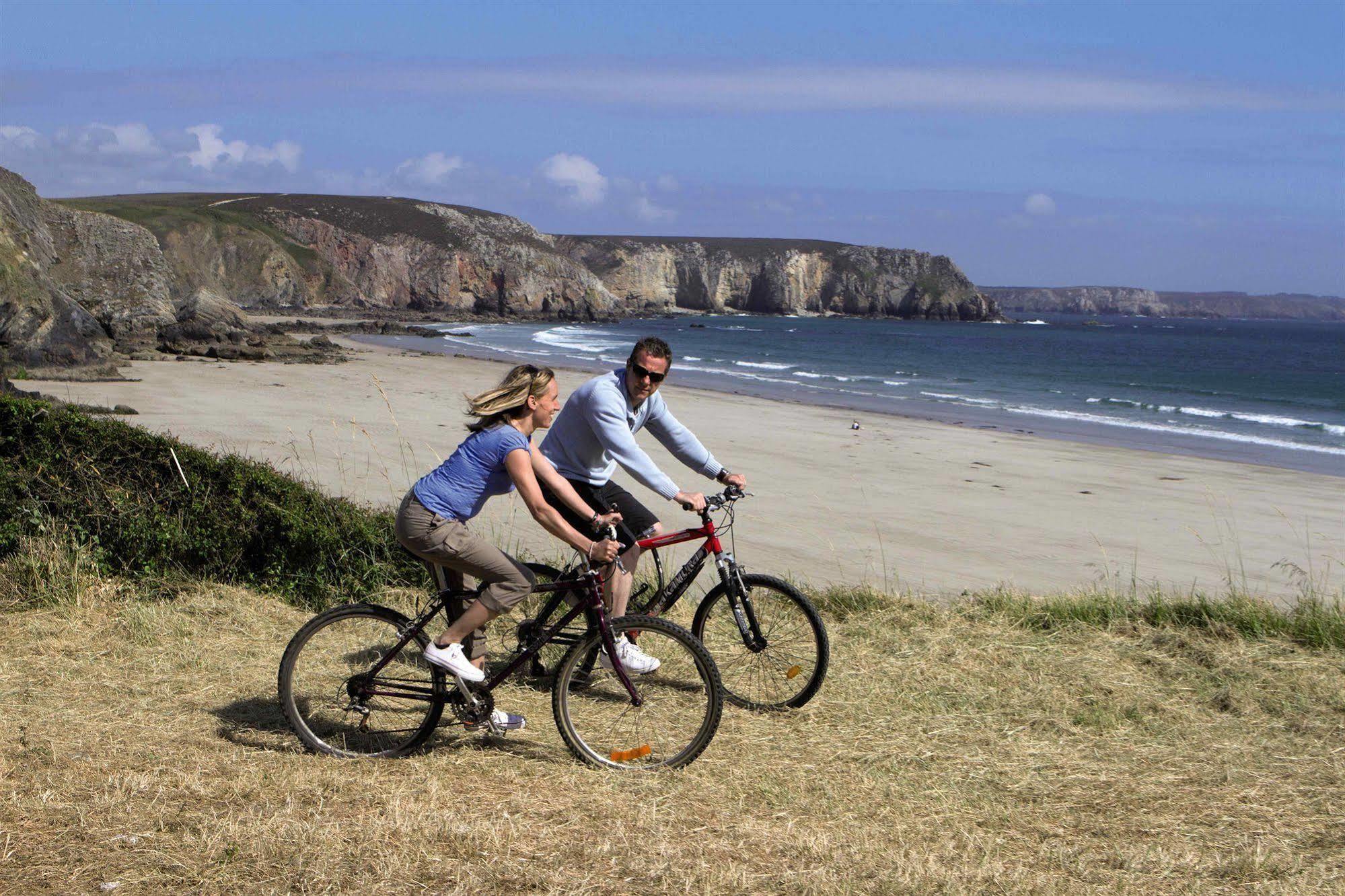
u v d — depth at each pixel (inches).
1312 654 226.1
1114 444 927.0
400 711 168.2
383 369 1460.4
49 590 238.2
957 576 399.5
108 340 1373.0
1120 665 217.8
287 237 4712.1
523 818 141.3
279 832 131.3
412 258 4906.5
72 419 274.7
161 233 4082.2
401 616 168.4
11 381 981.8
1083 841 140.2
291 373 1323.8
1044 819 147.5
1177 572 422.9
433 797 145.5
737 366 2025.1
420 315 4340.6
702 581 374.0
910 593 285.4
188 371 1293.1
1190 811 150.0
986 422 1083.9
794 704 191.8
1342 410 1402.6
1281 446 954.7
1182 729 183.3
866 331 4559.5
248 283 4163.4
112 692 187.2
